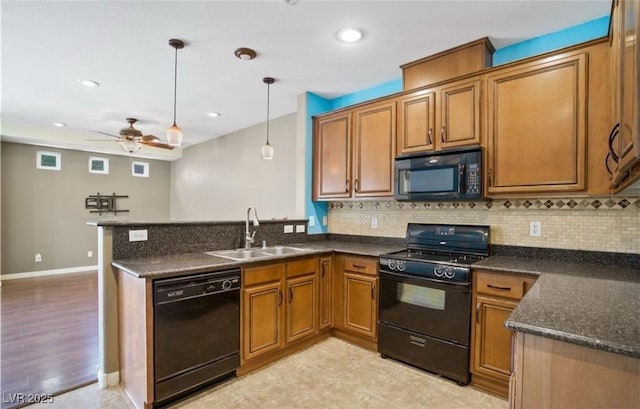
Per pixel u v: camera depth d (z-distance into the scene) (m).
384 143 2.96
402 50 2.62
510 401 1.13
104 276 2.21
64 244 6.11
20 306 3.98
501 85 2.29
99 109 4.24
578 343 0.92
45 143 5.64
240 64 2.88
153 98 3.79
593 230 2.20
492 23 2.23
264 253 3.00
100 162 6.57
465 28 2.29
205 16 2.15
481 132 2.38
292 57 2.75
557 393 0.98
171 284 1.96
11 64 2.88
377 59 2.78
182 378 2.01
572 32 2.28
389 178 2.92
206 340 2.13
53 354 2.68
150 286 1.88
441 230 2.80
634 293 1.41
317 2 2.00
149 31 2.34
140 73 3.08
